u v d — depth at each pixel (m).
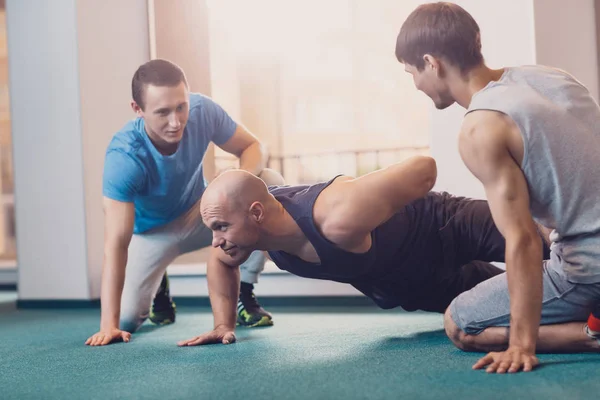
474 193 3.07
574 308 1.71
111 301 2.43
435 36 1.65
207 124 2.57
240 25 8.17
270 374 1.68
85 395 1.57
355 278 2.08
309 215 1.82
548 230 1.98
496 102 1.59
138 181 2.45
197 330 2.70
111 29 3.79
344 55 10.71
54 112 3.79
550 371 1.55
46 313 3.63
